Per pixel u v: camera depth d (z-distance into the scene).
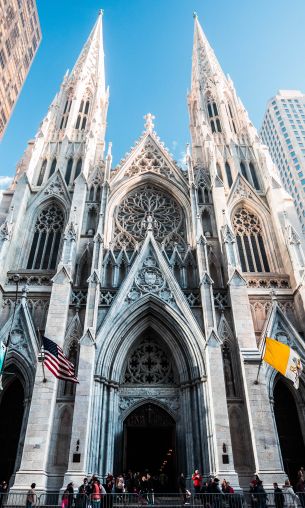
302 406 30.48
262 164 46.59
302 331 33.56
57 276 33.94
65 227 40.88
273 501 24.33
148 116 53.38
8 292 35.25
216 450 26.27
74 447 26.12
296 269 35.59
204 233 40.59
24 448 26.14
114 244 40.91
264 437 26.84
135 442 39.28
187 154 45.91
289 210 43.16
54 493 24.12
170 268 36.81
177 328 32.75
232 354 32.03
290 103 141.75
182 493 24.22
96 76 63.16
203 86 61.53
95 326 31.58
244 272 37.97
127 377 32.84
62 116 55.44
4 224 37.78
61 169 46.31
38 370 29.31
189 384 30.73
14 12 63.25
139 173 46.34
